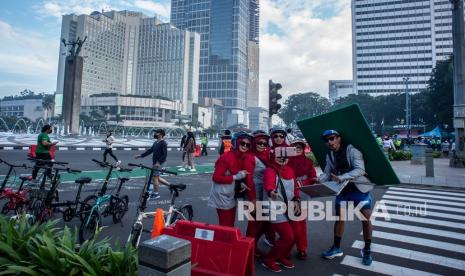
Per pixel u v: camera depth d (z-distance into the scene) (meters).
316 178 4.92
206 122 140.88
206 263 2.66
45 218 4.95
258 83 194.12
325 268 4.11
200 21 162.25
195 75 146.75
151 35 146.00
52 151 8.59
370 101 83.06
